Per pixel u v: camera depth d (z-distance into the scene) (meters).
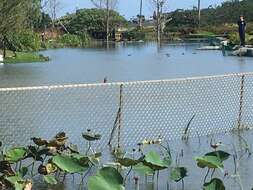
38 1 42.97
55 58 40.12
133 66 30.45
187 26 89.06
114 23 89.88
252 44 44.12
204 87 14.63
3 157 7.35
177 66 30.02
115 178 6.33
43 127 10.37
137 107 12.05
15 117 11.17
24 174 7.17
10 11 34.50
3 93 14.02
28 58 37.88
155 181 7.74
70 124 10.63
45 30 75.00
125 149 9.39
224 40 51.28
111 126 10.51
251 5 88.31
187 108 12.20
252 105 12.55
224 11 90.88
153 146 9.70
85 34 77.12
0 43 41.62
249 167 8.53
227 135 10.80
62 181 7.67
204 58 37.25
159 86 14.96
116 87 14.26
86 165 7.01
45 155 7.98
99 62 34.38
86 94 13.52
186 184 7.68
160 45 61.59
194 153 9.29
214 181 6.63
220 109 12.19
